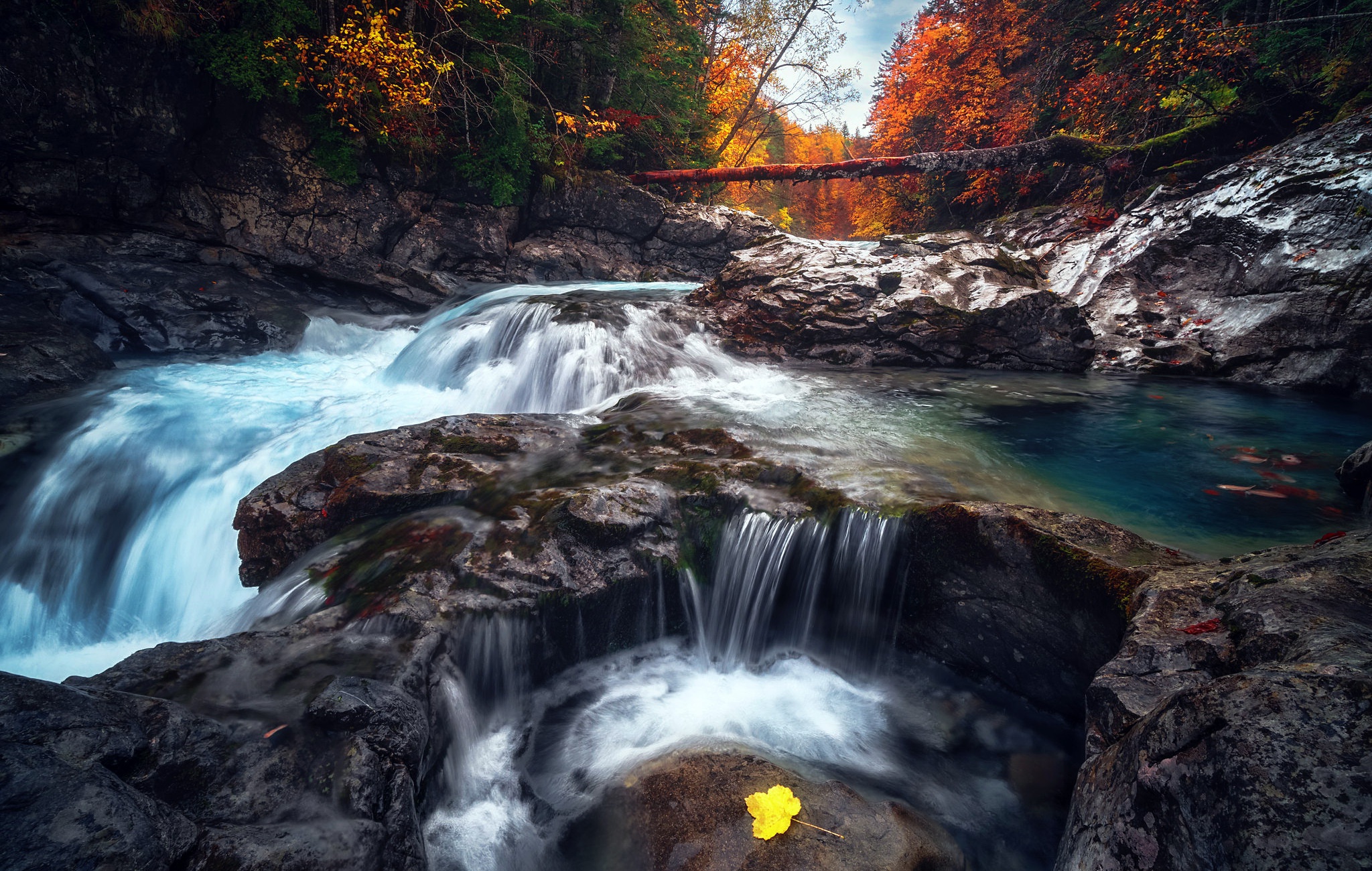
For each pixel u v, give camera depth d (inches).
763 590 148.3
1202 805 53.1
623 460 175.2
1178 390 262.8
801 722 123.8
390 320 403.5
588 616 133.9
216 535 190.9
